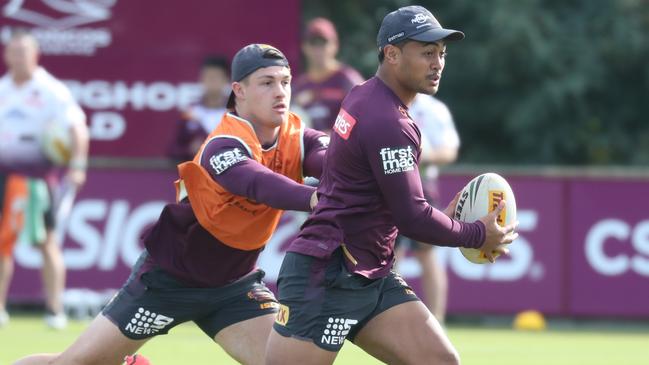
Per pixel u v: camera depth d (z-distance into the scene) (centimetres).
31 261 4616
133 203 4672
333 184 2080
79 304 4556
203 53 5056
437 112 3925
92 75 5075
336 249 2073
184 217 2183
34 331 4031
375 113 2017
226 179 2088
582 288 4656
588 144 7038
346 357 3509
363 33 7375
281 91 2136
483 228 2080
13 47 4075
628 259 4647
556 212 4666
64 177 4466
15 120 4094
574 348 3944
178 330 4228
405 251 4569
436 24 2034
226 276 2230
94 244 4653
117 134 5078
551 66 7031
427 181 3922
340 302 2070
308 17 7325
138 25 5072
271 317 2247
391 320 2108
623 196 4653
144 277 2223
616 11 7144
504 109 7112
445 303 4628
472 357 3609
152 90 5078
